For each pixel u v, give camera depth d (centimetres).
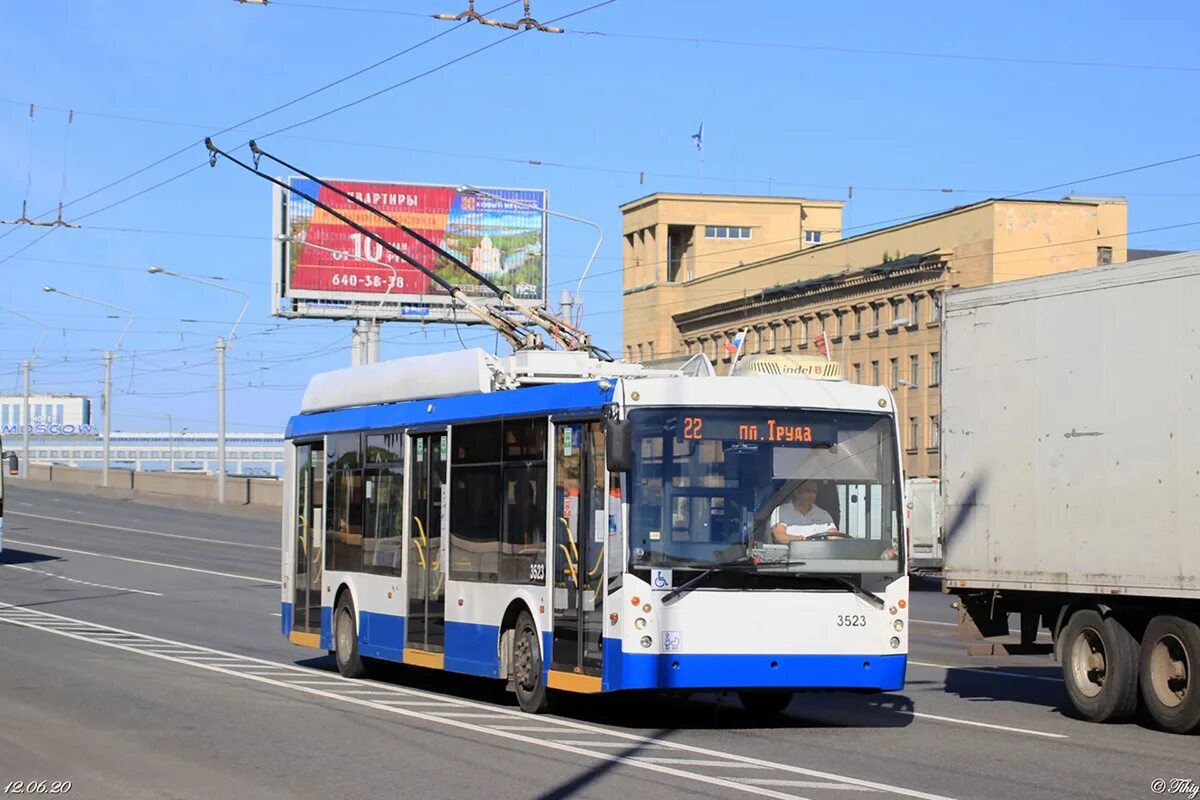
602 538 1308
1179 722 1327
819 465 1320
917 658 2153
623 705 1535
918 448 6400
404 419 1681
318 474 1900
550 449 1398
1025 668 2011
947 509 1617
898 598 1322
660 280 8556
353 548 1784
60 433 14412
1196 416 1327
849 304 6956
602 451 1316
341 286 7738
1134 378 1397
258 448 14475
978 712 1511
